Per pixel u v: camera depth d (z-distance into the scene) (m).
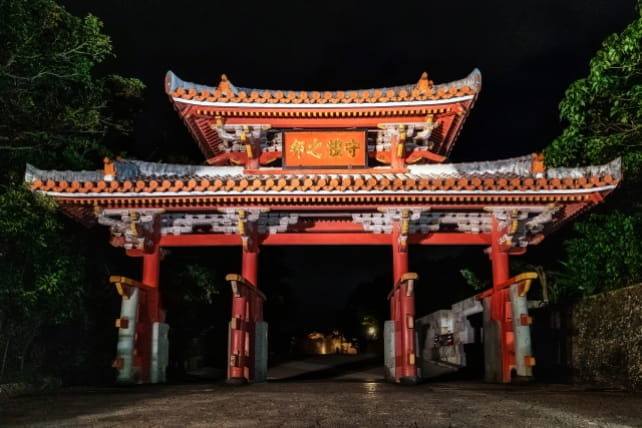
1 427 7.89
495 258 18.14
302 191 16.67
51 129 16.42
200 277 24.44
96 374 19.83
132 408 9.85
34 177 16.98
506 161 20.41
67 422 8.28
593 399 11.03
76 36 16.44
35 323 15.87
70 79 17.14
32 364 16.67
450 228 20.03
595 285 17.31
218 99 19.03
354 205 17.28
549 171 17.81
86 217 18.30
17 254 14.70
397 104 19.12
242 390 13.42
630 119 15.38
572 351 17.59
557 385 15.43
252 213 17.39
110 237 19.98
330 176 17.83
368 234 18.70
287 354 45.28
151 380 17.47
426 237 18.80
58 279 15.20
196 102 19.11
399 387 14.41
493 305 17.86
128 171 19.27
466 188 16.59
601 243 16.41
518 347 15.96
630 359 14.28
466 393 12.38
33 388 14.62
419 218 18.62
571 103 15.03
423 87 19.36
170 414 8.96
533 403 10.28
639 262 15.42
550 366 19.22
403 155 20.17
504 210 17.38
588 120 15.80
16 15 14.19
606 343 15.58
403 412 9.01
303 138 20.08
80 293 16.78
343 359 38.19
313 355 42.72
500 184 16.59
